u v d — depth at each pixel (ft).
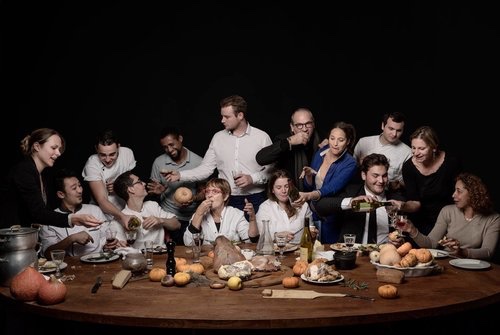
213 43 19.48
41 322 9.26
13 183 11.02
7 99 19.06
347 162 12.96
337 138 12.83
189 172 14.67
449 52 18.45
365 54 19.07
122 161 14.21
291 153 13.92
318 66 19.29
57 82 19.24
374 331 8.52
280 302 8.13
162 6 19.36
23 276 8.21
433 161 12.78
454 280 9.19
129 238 10.53
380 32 18.94
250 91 19.51
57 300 8.10
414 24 18.70
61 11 19.15
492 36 18.02
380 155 12.04
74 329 8.94
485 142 18.25
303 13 19.25
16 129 19.13
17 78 19.08
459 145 18.53
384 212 12.13
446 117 18.61
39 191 11.09
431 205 12.97
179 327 7.51
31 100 19.17
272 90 19.47
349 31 19.10
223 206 12.34
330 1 19.12
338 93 19.26
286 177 12.42
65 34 19.20
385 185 12.23
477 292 8.53
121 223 12.48
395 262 9.54
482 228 11.35
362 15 19.01
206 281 9.07
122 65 19.40
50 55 19.17
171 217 12.98
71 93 19.30
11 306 8.34
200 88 19.54
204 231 12.21
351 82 19.19
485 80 18.17
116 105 19.44
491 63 18.08
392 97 18.99
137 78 19.45
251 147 14.29
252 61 19.47
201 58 19.51
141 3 19.33
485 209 11.32
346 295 8.37
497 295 8.47
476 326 9.72
